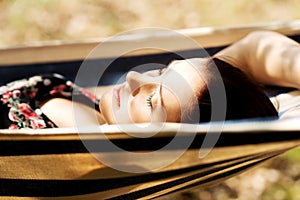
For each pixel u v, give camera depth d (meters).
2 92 2.23
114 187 1.84
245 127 1.67
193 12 4.19
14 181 1.83
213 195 3.01
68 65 2.62
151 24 4.08
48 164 1.75
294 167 3.16
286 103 2.09
